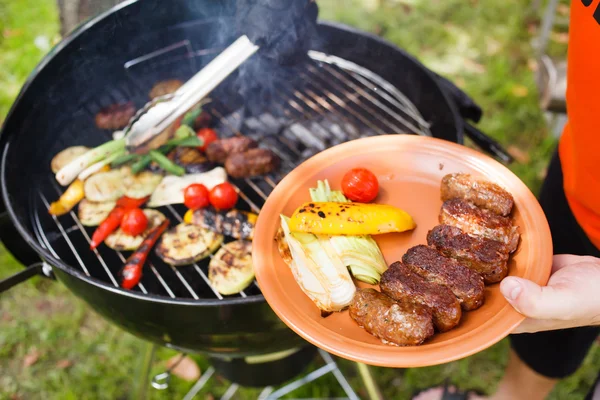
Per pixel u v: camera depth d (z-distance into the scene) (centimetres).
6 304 272
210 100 232
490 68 368
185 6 224
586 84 134
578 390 244
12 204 175
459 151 147
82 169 197
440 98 204
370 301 119
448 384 243
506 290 109
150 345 205
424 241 141
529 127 338
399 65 225
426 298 117
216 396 245
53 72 207
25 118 200
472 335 109
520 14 407
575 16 132
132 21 222
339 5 413
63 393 242
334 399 243
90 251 194
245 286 174
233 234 187
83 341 260
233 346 169
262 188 208
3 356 254
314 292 125
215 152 208
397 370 252
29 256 192
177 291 185
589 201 161
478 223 129
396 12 410
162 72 244
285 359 211
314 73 240
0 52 376
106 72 231
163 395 242
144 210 197
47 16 392
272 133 224
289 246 132
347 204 138
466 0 417
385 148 153
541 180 313
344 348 110
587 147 146
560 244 192
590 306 114
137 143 196
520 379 228
